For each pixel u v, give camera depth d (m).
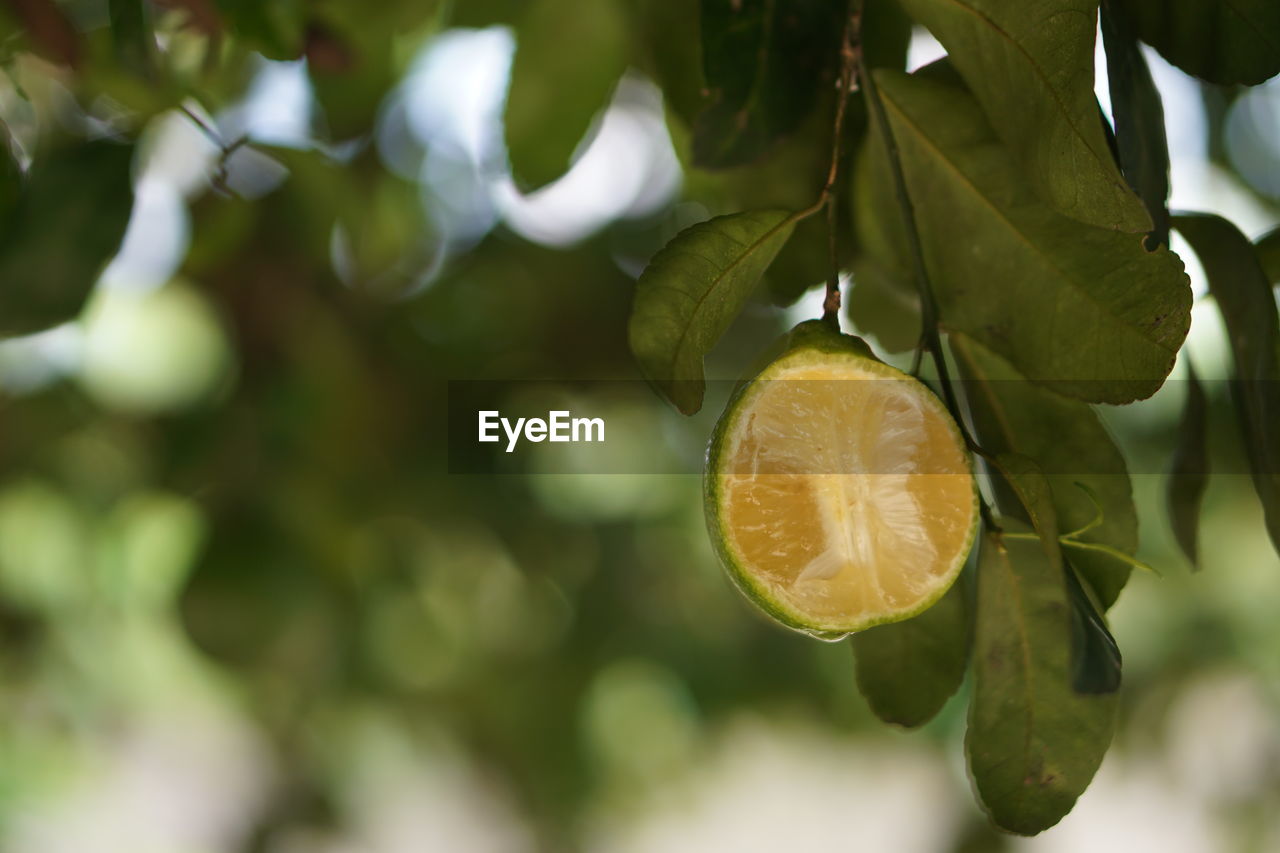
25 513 1.00
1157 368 0.54
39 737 1.08
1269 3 0.54
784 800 2.18
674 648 1.22
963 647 0.56
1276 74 0.54
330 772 1.18
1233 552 1.32
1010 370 0.56
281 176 0.81
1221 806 1.38
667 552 1.25
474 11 0.74
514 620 1.24
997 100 0.53
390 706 1.13
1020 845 1.21
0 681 1.06
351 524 1.01
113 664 1.05
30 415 0.97
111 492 1.02
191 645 0.84
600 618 1.22
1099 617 0.52
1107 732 0.54
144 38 0.60
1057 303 0.55
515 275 1.10
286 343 0.99
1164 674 1.33
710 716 1.23
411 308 1.09
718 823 2.01
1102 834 1.76
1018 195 0.55
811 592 0.52
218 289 0.96
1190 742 1.38
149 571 1.00
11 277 0.61
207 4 0.62
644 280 0.53
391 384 1.10
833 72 0.60
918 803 1.90
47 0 0.62
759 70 0.59
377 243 0.94
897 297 0.63
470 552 1.21
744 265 0.53
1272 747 1.36
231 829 1.35
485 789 1.41
